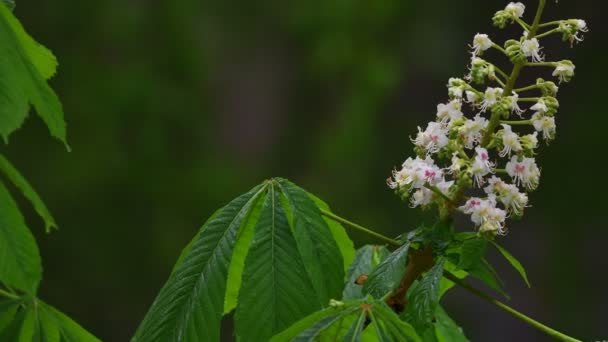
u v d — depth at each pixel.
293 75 21.30
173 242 18.58
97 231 18.25
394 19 21.27
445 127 2.94
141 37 20.05
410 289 2.93
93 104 19.17
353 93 20.73
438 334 3.09
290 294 2.69
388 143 20.72
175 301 2.71
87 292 17.77
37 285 2.37
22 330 2.62
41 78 2.33
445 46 21.47
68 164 18.44
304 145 21.06
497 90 2.90
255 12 21.19
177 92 19.94
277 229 2.77
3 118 2.23
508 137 2.88
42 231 17.70
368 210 19.70
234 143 20.77
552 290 21.47
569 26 2.90
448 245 2.93
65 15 19.67
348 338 2.50
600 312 21.34
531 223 21.75
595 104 22.14
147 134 19.23
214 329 2.66
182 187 19.16
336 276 2.74
